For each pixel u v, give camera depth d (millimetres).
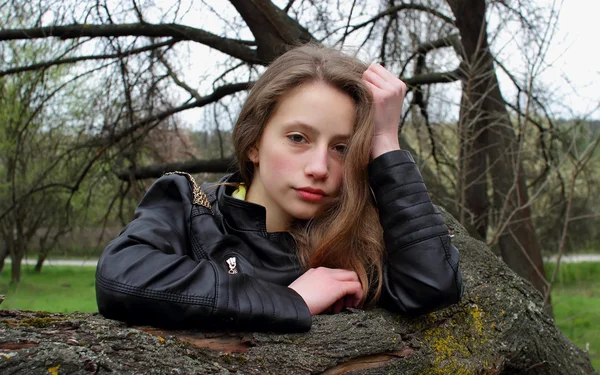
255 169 1444
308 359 1120
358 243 1386
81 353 920
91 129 6660
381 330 1254
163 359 979
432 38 5957
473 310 1590
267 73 1403
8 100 6812
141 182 7441
